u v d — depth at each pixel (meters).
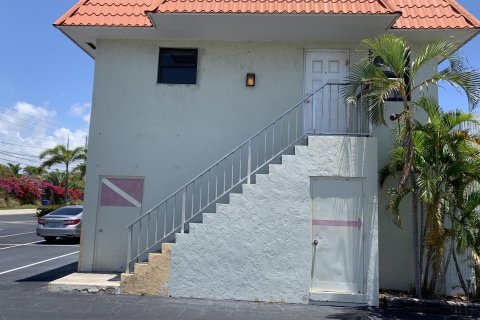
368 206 7.75
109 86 9.84
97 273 9.10
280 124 9.55
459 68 7.26
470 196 7.53
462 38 9.23
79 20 9.32
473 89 7.16
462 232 7.16
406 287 8.67
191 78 9.94
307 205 7.75
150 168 9.60
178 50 10.02
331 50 9.79
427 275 7.92
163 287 7.75
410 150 7.23
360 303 7.53
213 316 6.65
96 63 9.89
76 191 44.12
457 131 7.70
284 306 7.38
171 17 8.75
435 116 7.55
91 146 9.68
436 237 7.34
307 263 7.64
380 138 9.11
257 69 9.77
